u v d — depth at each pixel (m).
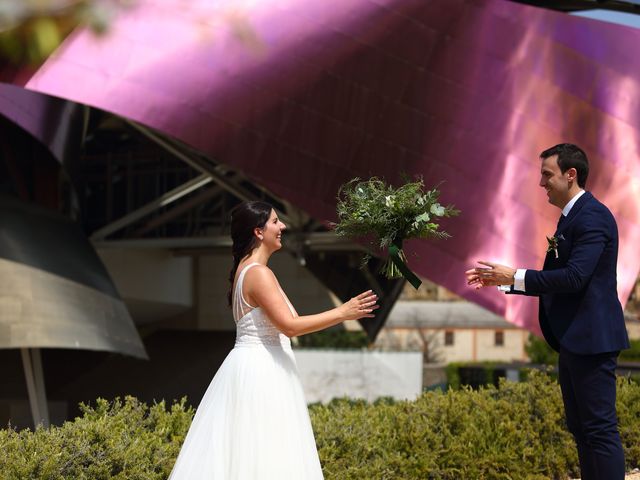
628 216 15.59
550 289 4.75
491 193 15.16
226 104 14.38
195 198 21.47
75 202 20.55
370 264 26.55
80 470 4.85
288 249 21.50
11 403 22.38
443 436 6.58
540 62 15.95
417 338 60.59
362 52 15.34
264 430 4.29
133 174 25.17
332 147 14.80
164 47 14.45
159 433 5.68
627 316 54.59
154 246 21.92
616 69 16.28
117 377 27.59
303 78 14.95
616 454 4.70
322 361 28.34
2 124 17.59
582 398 4.79
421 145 15.12
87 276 15.81
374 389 28.16
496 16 16.11
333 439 6.04
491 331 60.47
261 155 14.39
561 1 19.94
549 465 6.95
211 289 30.95
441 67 15.54
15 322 13.77
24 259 14.87
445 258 14.80
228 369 4.43
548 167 4.98
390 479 5.97
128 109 13.66
